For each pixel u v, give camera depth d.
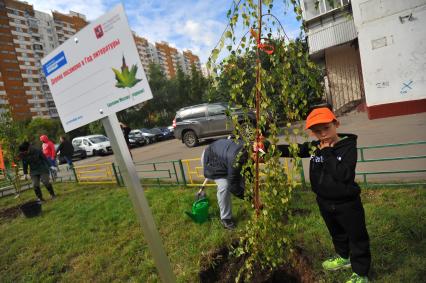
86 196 7.60
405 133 7.33
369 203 3.80
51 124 37.97
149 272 3.54
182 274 3.24
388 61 9.39
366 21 9.45
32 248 4.98
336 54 14.62
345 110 14.09
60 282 3.87
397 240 2.88
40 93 56.94
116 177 8.00
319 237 3.23
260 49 2.07
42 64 2.28
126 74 1.82
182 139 13.41
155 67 38.84
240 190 3.55
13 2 52.94
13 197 9.23
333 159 2.24
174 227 4.50
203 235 3.99
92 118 2.09
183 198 5.45
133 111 35.75
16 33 53.03
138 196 2.10
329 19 12.98
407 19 8.87
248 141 2.37
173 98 38.34
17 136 8.51
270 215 2.41
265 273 2.90
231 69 2.16
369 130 8.61
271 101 2.18
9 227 6.31
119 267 3.84
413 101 9.29
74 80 2.10
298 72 2.15
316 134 2.33
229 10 2.05
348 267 2.65
